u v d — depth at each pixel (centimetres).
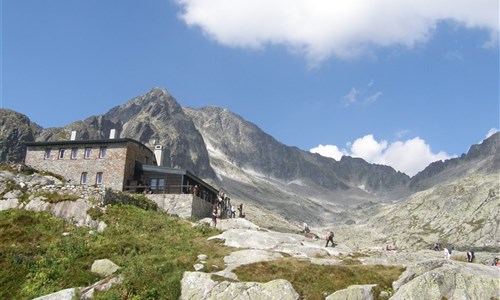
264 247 4819
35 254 4325
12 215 5159
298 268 3728
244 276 3578
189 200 6438
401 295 3353
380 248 7175
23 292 3678
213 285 3394
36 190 5825
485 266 4081
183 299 3362
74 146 7319
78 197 5478
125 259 4172
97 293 3384
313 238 6309
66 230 4997
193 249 4525
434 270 3531
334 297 3334
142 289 3400
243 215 7988
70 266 4053
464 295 3338
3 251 4262
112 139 7125
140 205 6062
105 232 4944
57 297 3353
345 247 5616
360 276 3691
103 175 7012
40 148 7431
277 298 3262
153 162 7981
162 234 5025
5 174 6350
